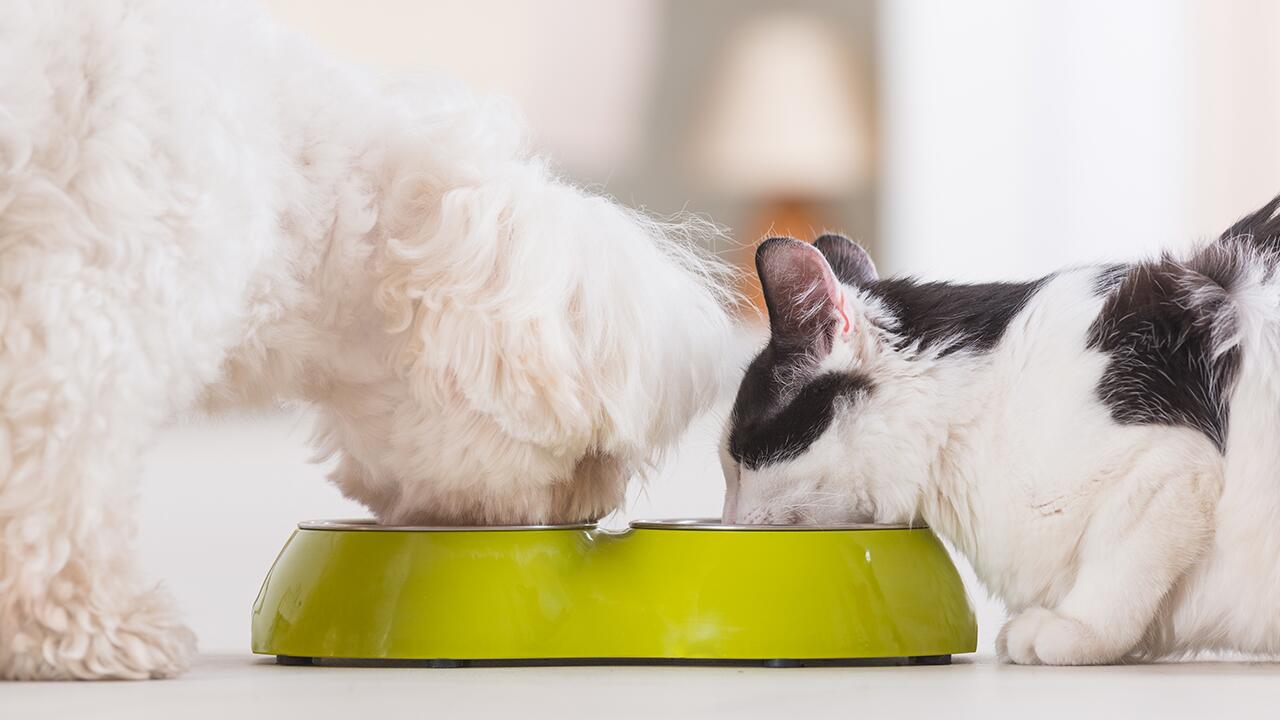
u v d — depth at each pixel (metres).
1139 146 5.05
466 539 1.48
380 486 1.55
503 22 5.27
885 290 1.61
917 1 5.21
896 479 1.57
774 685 1.39
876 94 5.29
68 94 1.36
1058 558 1.52
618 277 1.50
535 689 1.38
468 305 1.46
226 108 1.40
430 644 1.46
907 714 1.30
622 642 1.47
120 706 1.31
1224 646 1.51
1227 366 1.49
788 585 1.47
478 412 1.47
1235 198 4.98
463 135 1.51
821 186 5.32
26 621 1.37
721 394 1.59
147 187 1.36
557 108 5.32
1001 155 5.16
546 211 1.49
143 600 1.40
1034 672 1.46
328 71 1.49
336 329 1.48
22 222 1.35
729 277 1.63
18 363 1.34
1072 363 1.51
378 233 1.48
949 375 1.56
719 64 5.35
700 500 2.91
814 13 5.31
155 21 1.38
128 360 1.36
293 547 1.51
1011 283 1.61
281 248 1.44
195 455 4.30
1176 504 1.48
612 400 1.49
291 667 1.47
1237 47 4.96
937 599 1.50
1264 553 1.48
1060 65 5.11
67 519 1.36
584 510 1.53
